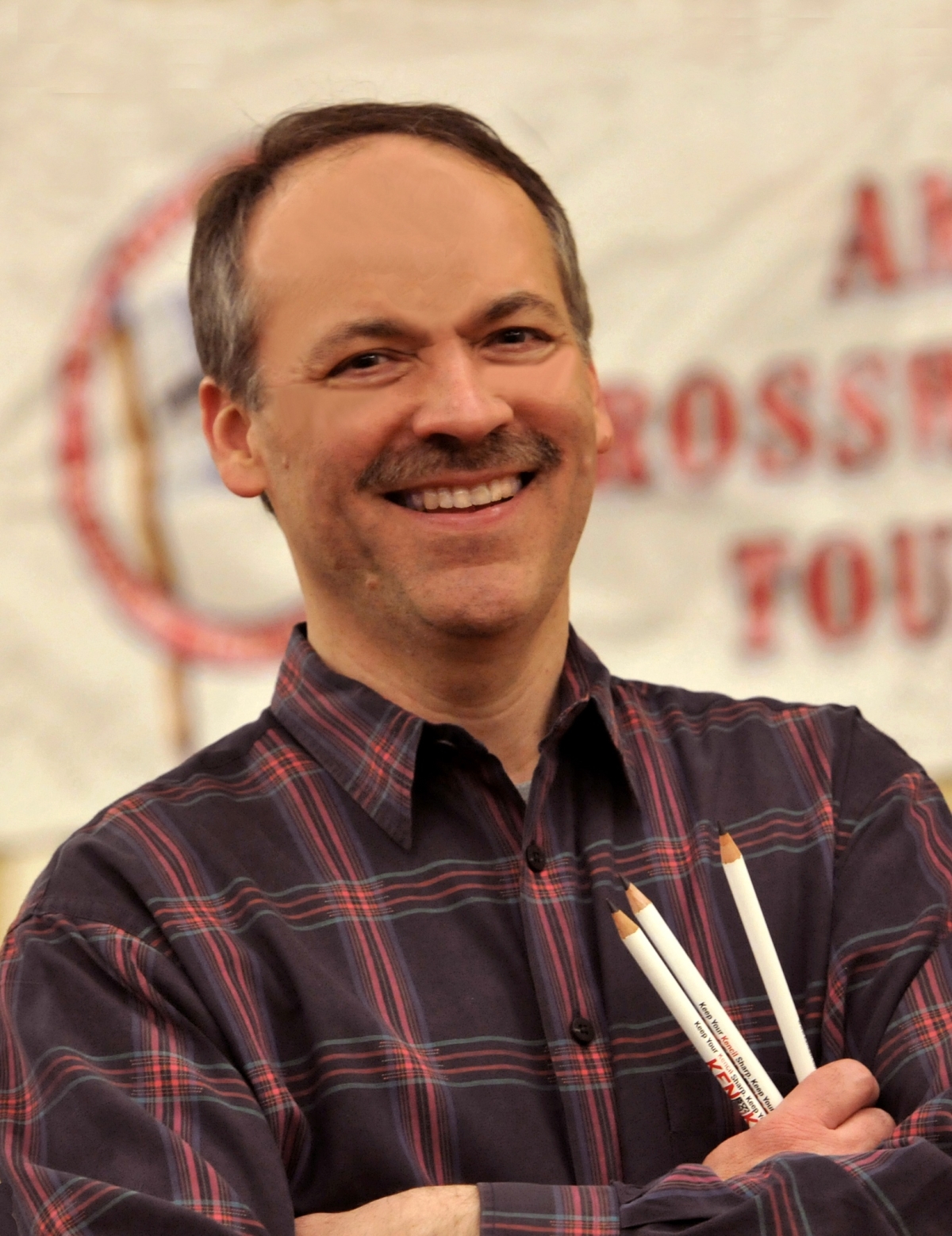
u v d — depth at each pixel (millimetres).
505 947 1958
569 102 4508
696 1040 1819
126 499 4320
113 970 1860
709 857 2066
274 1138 1799
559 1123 1861
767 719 2229
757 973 1981
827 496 4621
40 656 4270
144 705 4324
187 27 4336
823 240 4602
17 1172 1732
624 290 4535
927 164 4629
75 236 4285
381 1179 1786
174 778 2096
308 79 4379
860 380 4625
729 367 4574
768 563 4602
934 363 4645
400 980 1909
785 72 4594
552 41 4500
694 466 4574
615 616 4539
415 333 1979
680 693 2314
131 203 4309
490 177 2096
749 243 4574
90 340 4301
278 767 2090
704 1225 1640
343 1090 1815
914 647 4652
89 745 4289
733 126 4574
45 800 4270
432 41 4445
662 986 1820
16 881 4309
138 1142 1733
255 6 4359
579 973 1945
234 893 1955
